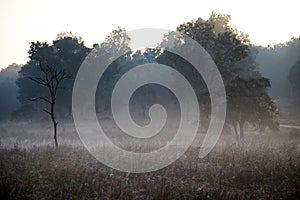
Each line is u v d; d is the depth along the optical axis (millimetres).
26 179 11656
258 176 13047
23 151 18422
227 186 11914
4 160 15383
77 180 11797
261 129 33812
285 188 11289
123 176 13016
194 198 9703
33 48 77750
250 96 31375
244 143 24062
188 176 13172
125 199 9953
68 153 17453
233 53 53750
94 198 10086
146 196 10172
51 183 11453
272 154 16656
